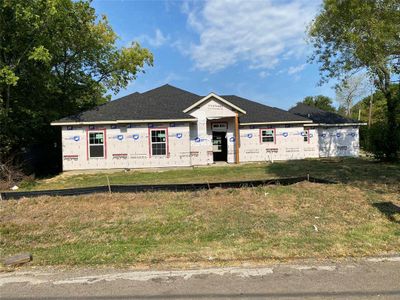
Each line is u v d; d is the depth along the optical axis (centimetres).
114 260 521
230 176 1614
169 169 2061
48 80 1955
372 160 2333
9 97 1759
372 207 820
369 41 1027
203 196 974
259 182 1131
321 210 809
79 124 2059
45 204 920
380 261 492
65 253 564
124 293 405
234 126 2430
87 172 2053
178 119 2095
